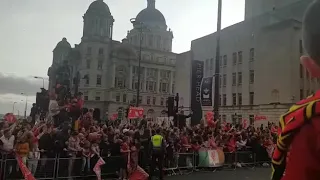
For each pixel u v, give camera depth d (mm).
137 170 10602
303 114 1039
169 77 106500
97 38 89688
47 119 16469
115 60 92438
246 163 15109
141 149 11758
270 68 38906
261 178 11773
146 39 105062
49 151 10539
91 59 88875
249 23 44531
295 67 34688
